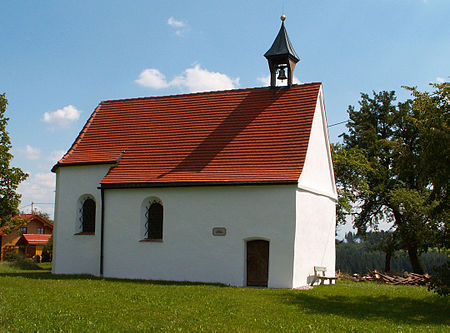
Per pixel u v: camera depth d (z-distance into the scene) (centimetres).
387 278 2664
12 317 1217
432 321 1343
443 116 1570
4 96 3647
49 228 6681
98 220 2406
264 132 2275
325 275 2445
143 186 2248
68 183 2516
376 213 4412
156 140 2481
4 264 3284
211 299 1548
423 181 1603
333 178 2689
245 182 2053
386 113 4550
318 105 2405
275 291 1808
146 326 1164
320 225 2367
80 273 2417
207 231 2141
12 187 3619
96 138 2633
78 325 1155
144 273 2242
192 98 2638
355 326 1222
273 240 2023
